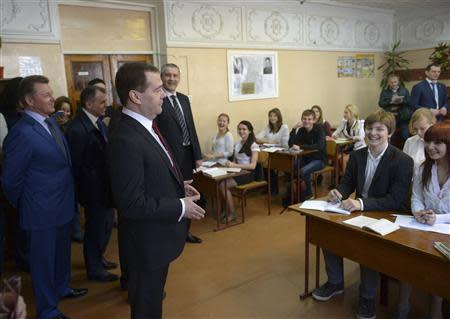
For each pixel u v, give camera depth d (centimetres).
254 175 421
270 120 504
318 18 611
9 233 306
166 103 272
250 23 536
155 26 476
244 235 345
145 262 150
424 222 181
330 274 231
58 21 405
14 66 384
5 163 185
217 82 515
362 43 684
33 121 190
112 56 455
